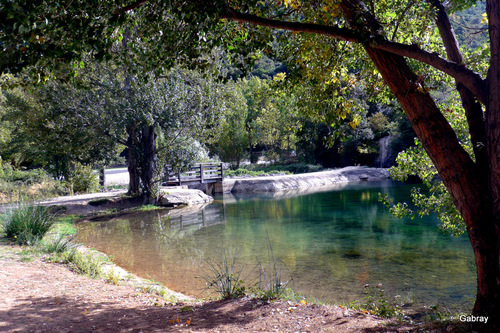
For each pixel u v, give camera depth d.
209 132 20.67
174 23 5.39
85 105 17.17
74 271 7.14
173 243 11.76
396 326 4.25
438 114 4.16
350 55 6.52
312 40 5.75
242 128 43.31
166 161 20.94
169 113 18.31
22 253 7.84
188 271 8.54
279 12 5.41
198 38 5.12
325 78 6.18
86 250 10.16
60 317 4.45
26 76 4.95
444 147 4.04
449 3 4.95
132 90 17.95
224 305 5.27
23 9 3.27
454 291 6.91
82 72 16.41
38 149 18.98
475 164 4.04
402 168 7.27
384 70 4.30
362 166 40.94
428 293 6.83
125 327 4.24
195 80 19.66
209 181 27.11
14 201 15.97
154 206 19.75
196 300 6.04
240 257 9.85
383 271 8.30
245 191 28.97
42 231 9.48
